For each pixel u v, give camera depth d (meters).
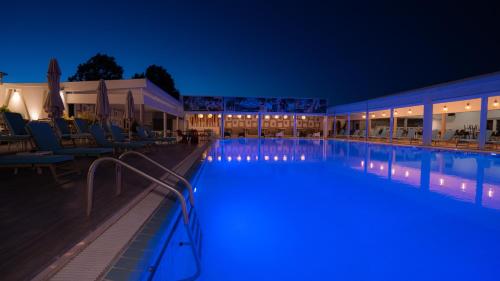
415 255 2.34
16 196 3.09
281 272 2.08
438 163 8.14
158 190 3.59
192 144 13.63
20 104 14.25
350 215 3.38
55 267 1.59
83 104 15.52
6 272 1.51
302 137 27.28
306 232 2.82
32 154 4.31
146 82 13.59
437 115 24.75
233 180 5.57
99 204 2.84
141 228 2.29
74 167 5.17
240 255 2.34
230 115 27.77
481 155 10.57
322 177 5.91
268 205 3.80
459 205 3.80
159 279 2.01
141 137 9.97
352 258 2.30
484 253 2.38
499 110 19.83
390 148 13.97
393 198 4.17
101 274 1.59
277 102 26.44
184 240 2.63
